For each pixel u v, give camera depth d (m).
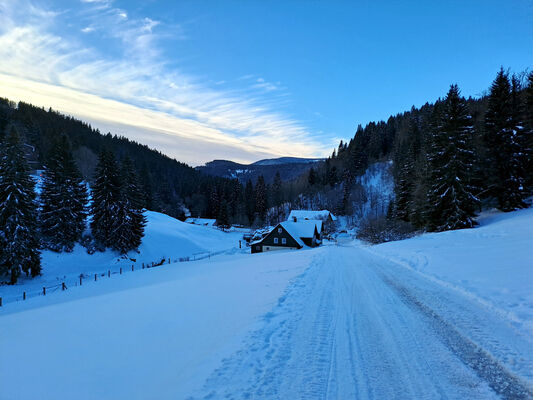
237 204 104.19
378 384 3.87
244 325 6.11
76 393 3.78
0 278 25.23
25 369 4.63
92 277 29.45
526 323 5.39
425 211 28.66
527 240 13.89
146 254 42.19
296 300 7.96
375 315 6.56
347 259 17.47
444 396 3.55
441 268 11.15
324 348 4.96
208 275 16.20
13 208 24.81
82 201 36.84
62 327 6.99
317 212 80.62
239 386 3.85
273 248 45.75
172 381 3.99
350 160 111.69
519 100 29.34
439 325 5.79
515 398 3.44
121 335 6.00
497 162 26.53
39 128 95.38
